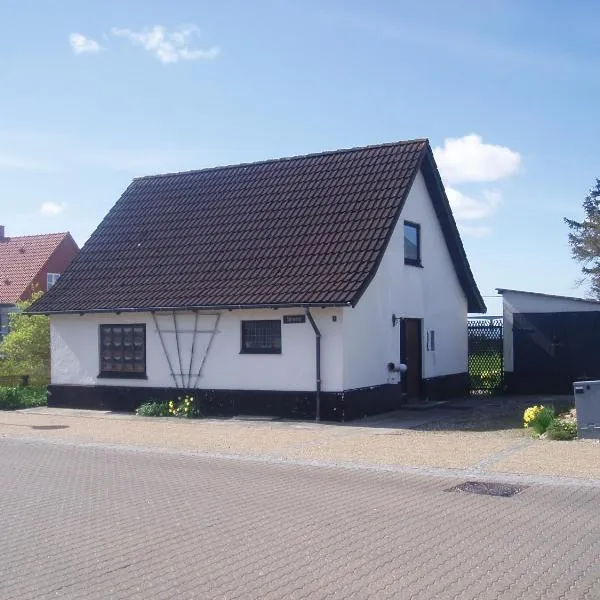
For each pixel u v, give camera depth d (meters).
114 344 20.58
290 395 18.03
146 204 23.28
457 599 6.38
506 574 6.95
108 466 12.88
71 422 18.53
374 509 9.45
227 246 20.20
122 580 7.06
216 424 17.55
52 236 45.81
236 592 6.68
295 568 7.26
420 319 21.36
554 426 14.45
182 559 7.63
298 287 17.72
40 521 9.23
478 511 9.22
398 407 19.80
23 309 25.12
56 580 7.11
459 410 19.72
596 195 52.38
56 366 21.41
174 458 13.65
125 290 20.34
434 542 7.97
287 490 10.70
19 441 15.91
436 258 22.28
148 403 19.66
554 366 22.81
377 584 6.78
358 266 17.59
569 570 7.03
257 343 18.64
